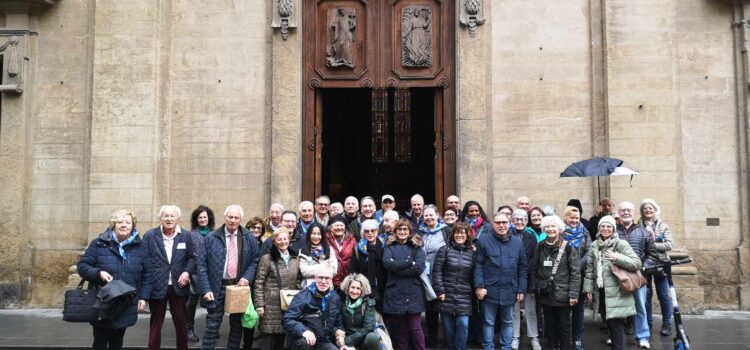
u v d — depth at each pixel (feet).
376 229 26.35
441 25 40.06
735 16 38.17
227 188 38.99
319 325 23.71
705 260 37.52
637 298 28.25
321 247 26.12
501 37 39.06
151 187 38.09
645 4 38.01
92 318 22.36
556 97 38.68
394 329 26.20
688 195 37.91
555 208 38.19
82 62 39.58
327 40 40.22
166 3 39.63
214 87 39.32
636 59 37.81
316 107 40.22
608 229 26.30
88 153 39.09
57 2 39.81
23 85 39.11
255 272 26.20
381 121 40.45
